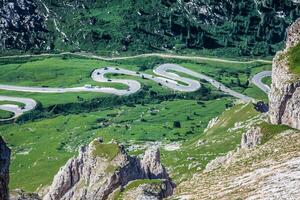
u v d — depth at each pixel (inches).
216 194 7209.6
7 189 5423.2
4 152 5423.2
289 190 6117.1
